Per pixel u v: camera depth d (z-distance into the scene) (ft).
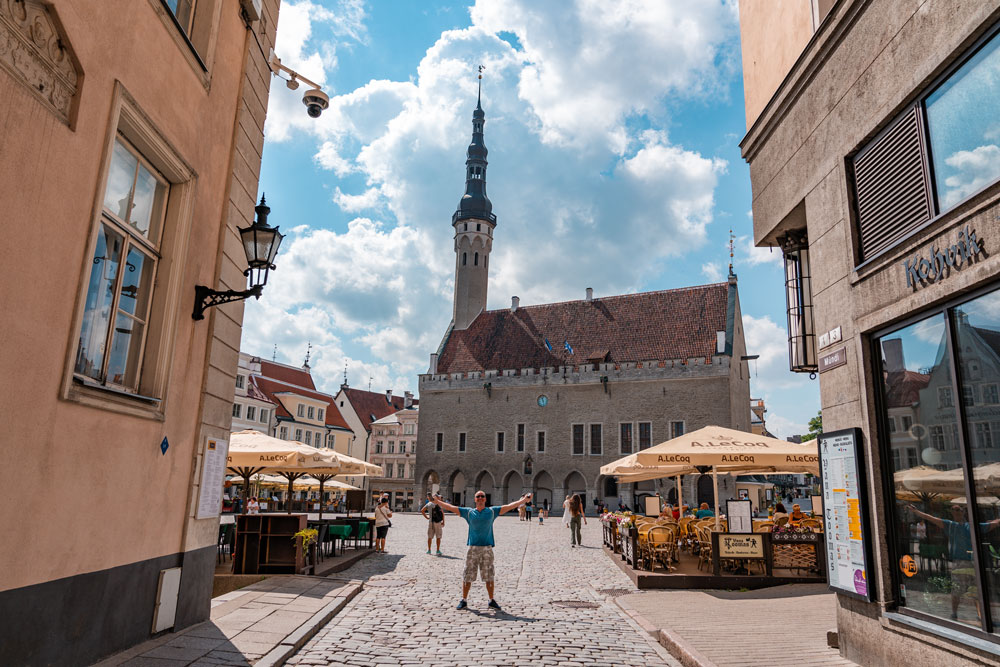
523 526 117.19
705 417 168.35
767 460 43.55
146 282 23.00
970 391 17.65
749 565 45.55
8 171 14.82
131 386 22.27
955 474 18.17
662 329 188.03
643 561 47.32
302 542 43.21
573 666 22.04
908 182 20.56
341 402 272.51
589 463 178.40
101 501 19.43
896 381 21.16
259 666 20.17
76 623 18.24
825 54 25.66
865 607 21.84
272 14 34.09
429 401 204.64
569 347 185.26
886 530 21.26
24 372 15.62
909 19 20.21
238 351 30.40
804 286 31.65
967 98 17.90
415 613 31.76
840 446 23.53
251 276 27.17
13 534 15.48
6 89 14.64
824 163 25.95
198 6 26.32
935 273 18.81
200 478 26.27
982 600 16.81
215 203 27.45
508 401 192.85
